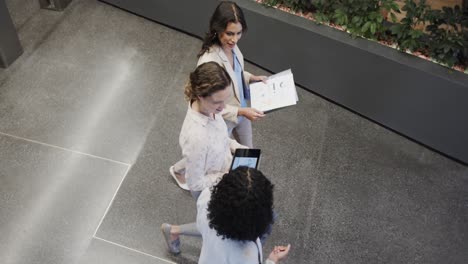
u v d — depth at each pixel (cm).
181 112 409
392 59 352
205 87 208
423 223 339
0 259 311
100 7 515
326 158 378
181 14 470
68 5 513
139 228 328
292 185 359
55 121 397
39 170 361
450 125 356
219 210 170
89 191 349
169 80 438
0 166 362
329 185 360
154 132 392
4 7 419
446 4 383
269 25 402
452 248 326
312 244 325
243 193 167
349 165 374
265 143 387
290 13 399
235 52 277
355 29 371
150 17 498
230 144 267
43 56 457
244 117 306
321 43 383
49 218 332
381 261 318
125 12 514
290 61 417
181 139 227
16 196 345
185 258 312
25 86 427
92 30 489
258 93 296
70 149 377
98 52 465
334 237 329
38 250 315
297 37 393
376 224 338
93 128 394
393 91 369
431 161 378
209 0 433
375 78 372
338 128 401
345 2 372
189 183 237
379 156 381
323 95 420
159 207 340
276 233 329
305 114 411
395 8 353
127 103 416
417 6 347
